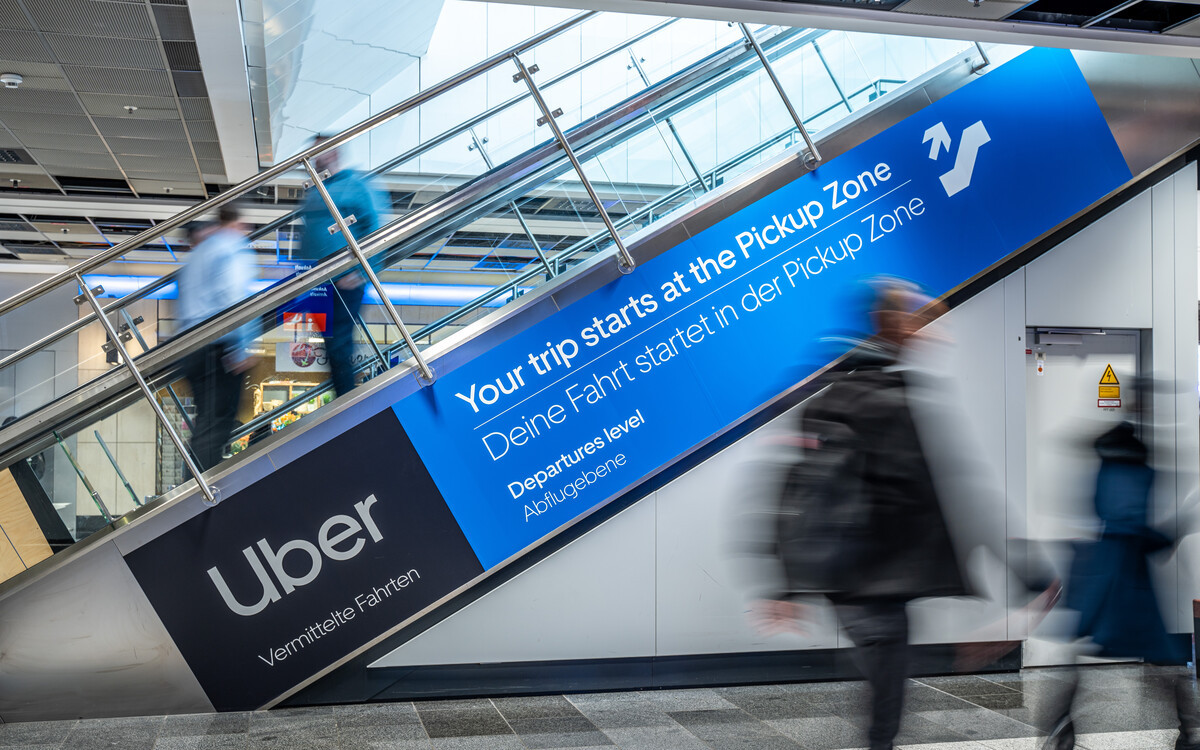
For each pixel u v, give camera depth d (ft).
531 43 20.44
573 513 18.94
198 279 18.62
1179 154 22.20
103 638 17.28
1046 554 13.76
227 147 41.96
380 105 40.06
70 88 35.14
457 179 19.89
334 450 18.19
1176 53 19.13
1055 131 21.70
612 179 20.39
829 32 21.57
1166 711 16.34
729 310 19.84
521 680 18.78
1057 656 13.65
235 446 18.12
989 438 21.01
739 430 19.83
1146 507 13.33
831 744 15.16
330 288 18.85
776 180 20.42
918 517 11.33
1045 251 21.65
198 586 17.57
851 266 20.42
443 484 18.51
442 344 18.84
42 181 46.65
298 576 17.92
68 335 17.95
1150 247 22.24
